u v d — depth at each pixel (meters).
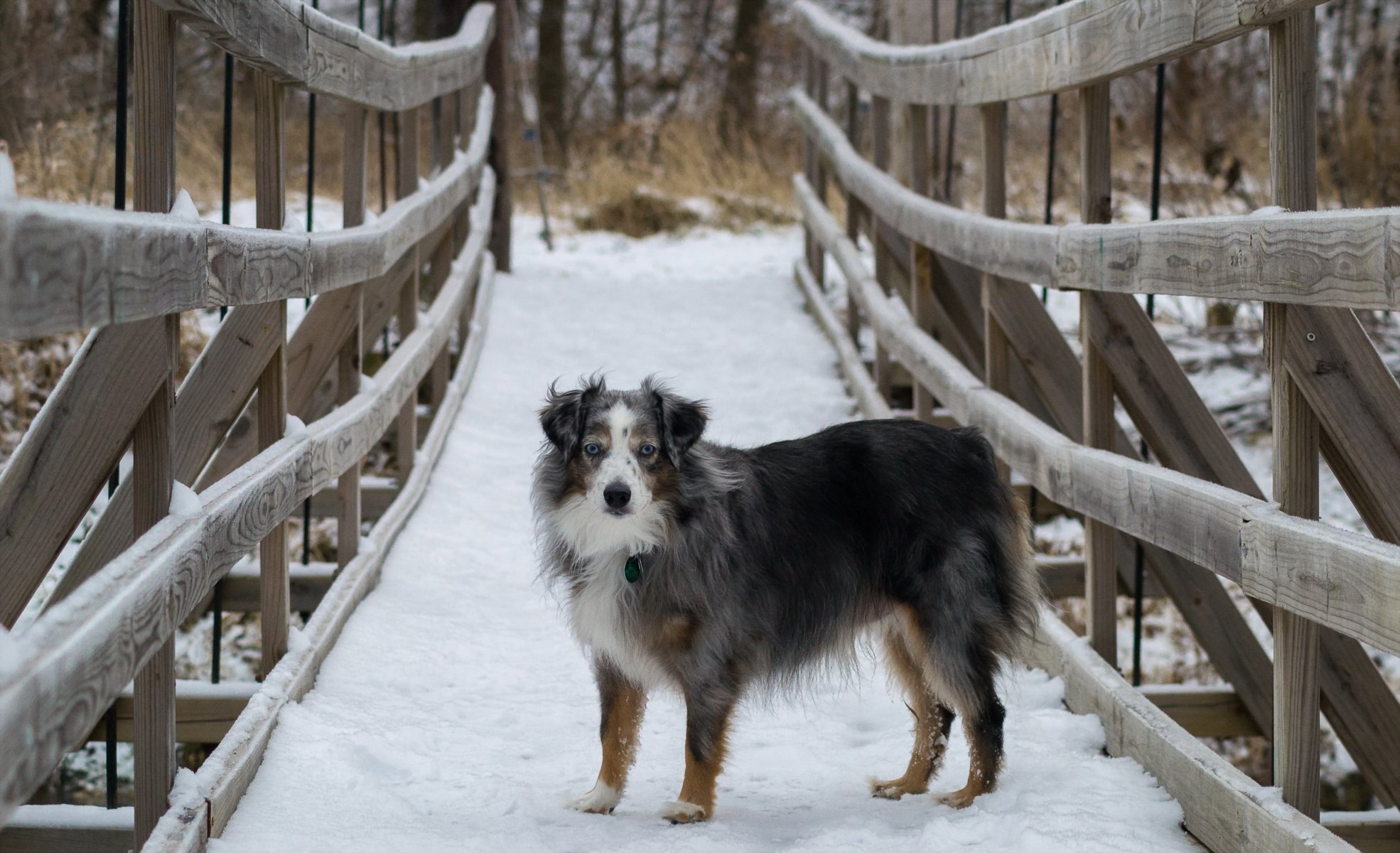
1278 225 2.90
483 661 4.86
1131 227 3.85
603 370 8.90
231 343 4.11
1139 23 3.87
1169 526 3.63
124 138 3.19
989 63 5.42
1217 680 6.95
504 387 8.63
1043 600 4.34
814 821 3.58
